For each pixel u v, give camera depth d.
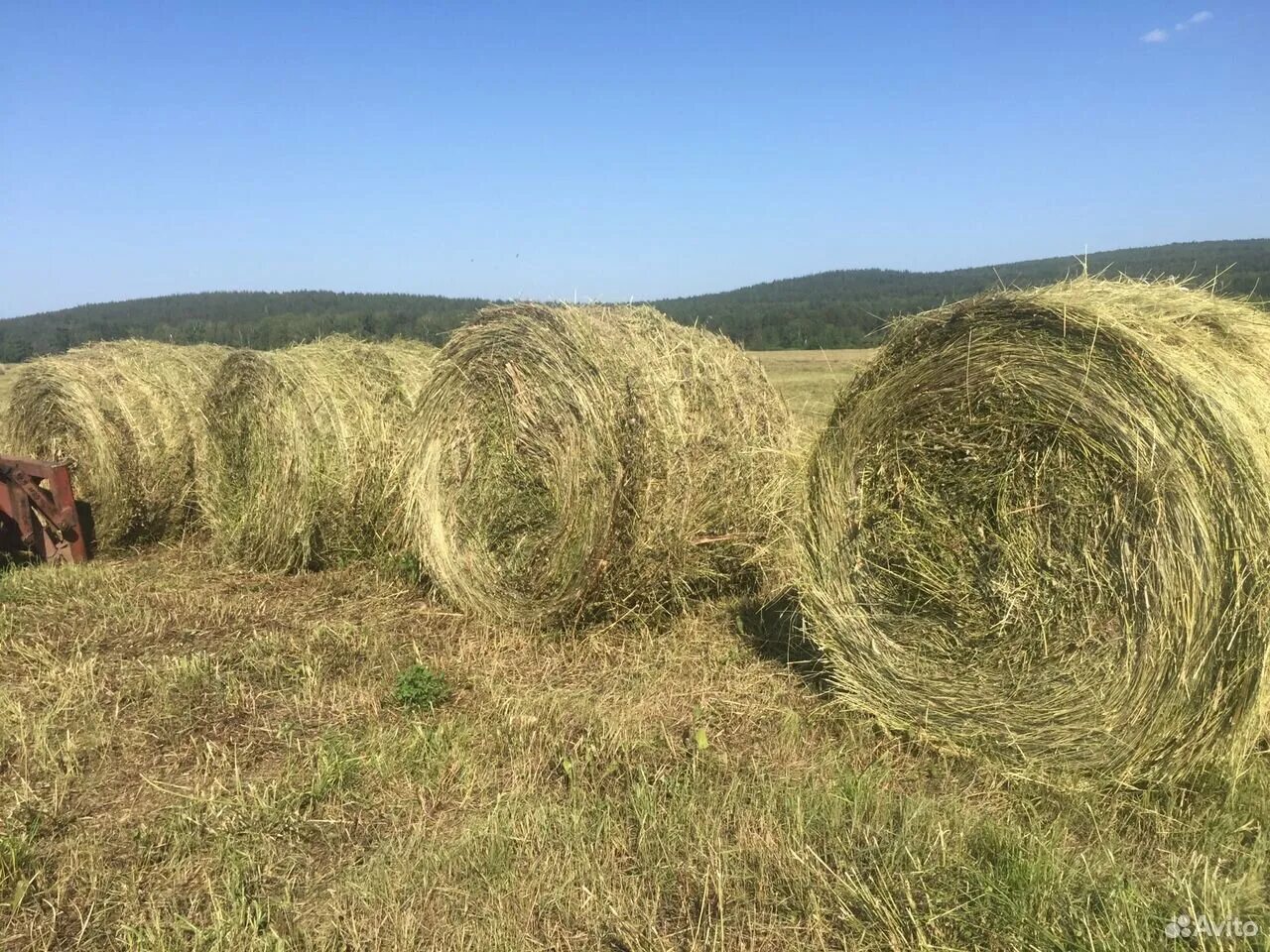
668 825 3.69
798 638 6.12
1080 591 4.18
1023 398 4.32
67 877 3.51
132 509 9.05
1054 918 3.00
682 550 6.27
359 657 5.98
